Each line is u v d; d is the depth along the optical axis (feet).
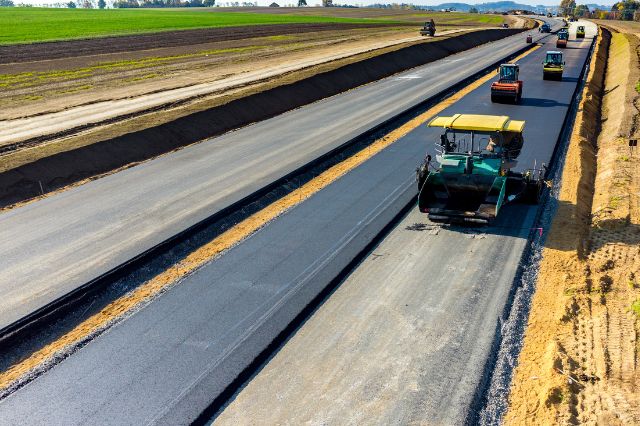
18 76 132.46
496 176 47.26
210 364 30.19
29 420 26.84
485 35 265.34
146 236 46.29
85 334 34.35
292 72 135.23
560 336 32.19
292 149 72.23
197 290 38.14
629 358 30.09
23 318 34.86
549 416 26.07
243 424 26.08
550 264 40.83
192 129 84.17
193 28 285.02
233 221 50.83
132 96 109.70
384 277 39.22
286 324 33.30
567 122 85.56
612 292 36.65
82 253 43.60
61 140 73.72
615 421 25.55
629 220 48.11
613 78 131.54
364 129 81.61
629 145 71.31
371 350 31.14
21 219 51.21
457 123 49.24
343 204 52.75
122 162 71.61
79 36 226.17
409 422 25.90
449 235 45.75
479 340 31.81
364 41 225.97
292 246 44.06
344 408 26.86
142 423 26.25
